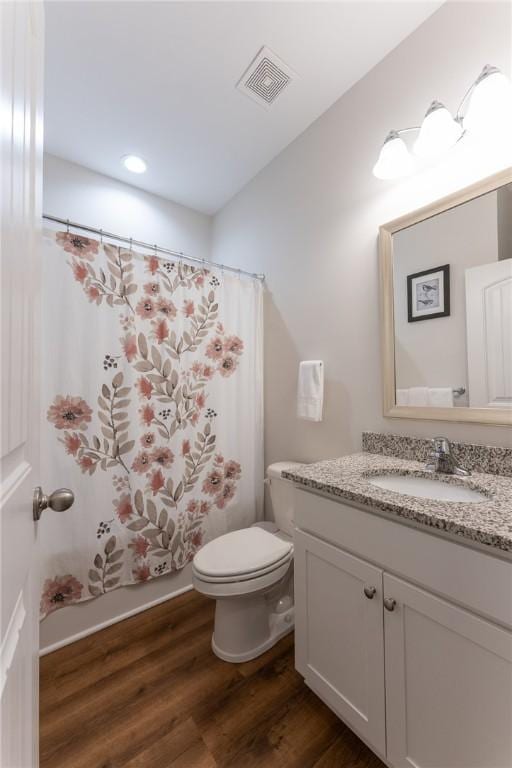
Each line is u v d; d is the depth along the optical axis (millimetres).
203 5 1194
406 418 1320
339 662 1001
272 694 1173
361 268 1501
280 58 1401
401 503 828
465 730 712
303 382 1697
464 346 1162
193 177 2199
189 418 1792
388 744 864
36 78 640
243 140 1877
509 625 645
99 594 1497
